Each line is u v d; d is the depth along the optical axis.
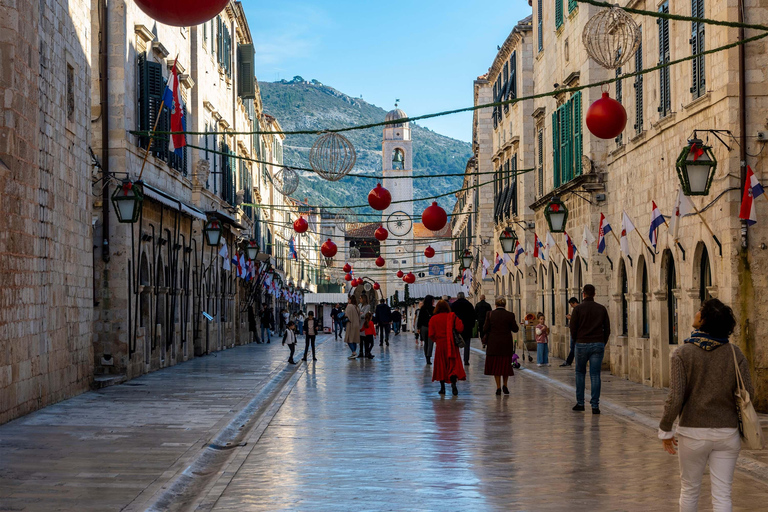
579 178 28.48
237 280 49.25
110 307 24.34
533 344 39.50
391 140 125.88
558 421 16.28
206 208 38.09
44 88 17.88
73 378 20.09
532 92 42.56
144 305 27.20
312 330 34.19
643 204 23.92
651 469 11.44
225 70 44.91
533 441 13.82
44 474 10.98
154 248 28.03
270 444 13.59
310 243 109.06
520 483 10.55
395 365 32.56
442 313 21.12
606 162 28.23
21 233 16.38
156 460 11.98
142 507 9.20
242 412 17.45
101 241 24.25
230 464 11.87
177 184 32.28
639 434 14.59
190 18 7.13
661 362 22.36
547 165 36.28
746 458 11.92
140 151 26.06
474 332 54.75
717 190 18.42
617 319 26.75
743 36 17.83
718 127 18.42
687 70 20.50
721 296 18.22
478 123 59.78
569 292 32.56
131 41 25.41
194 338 36.81
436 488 10.27
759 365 17.66
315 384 24.33
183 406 18.25
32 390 17.12
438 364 21.00
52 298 18.42
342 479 10.83
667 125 21.72
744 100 17.77
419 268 106.31
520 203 43.22
